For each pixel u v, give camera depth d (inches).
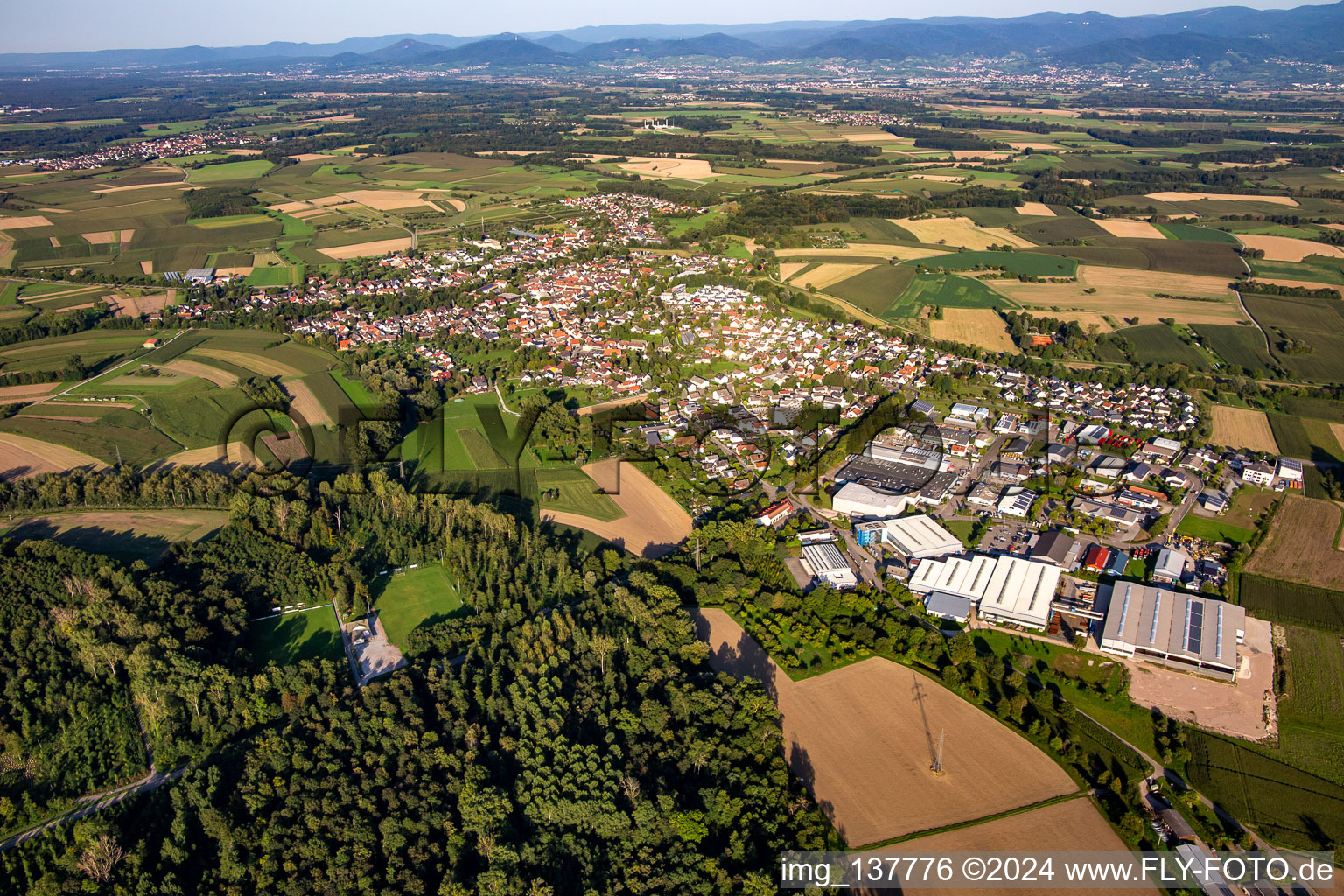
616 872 5516.7
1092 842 5802.2
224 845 5590.6
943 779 6323.8
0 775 6338.6
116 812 5915.4
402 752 6318.9
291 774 6186.0
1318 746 6786.4
